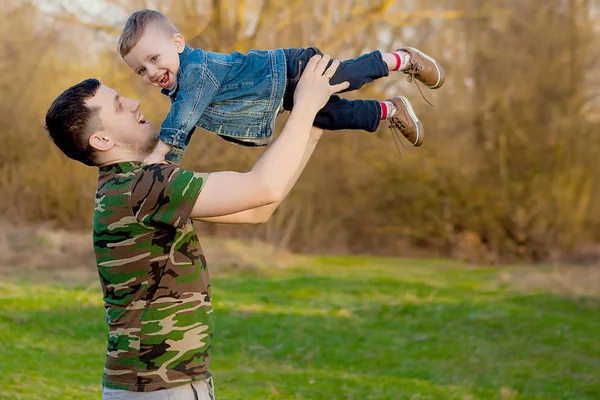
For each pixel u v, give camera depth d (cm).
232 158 1516
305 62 309
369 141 1923
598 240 1895
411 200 1933
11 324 723
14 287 912
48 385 548
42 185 1564
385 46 1872
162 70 316
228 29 1551
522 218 1888
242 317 888
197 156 1519
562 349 830
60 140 269
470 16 1856
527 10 1898
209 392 268
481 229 1923
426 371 714
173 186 255
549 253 1867
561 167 1888
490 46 1905
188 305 262
